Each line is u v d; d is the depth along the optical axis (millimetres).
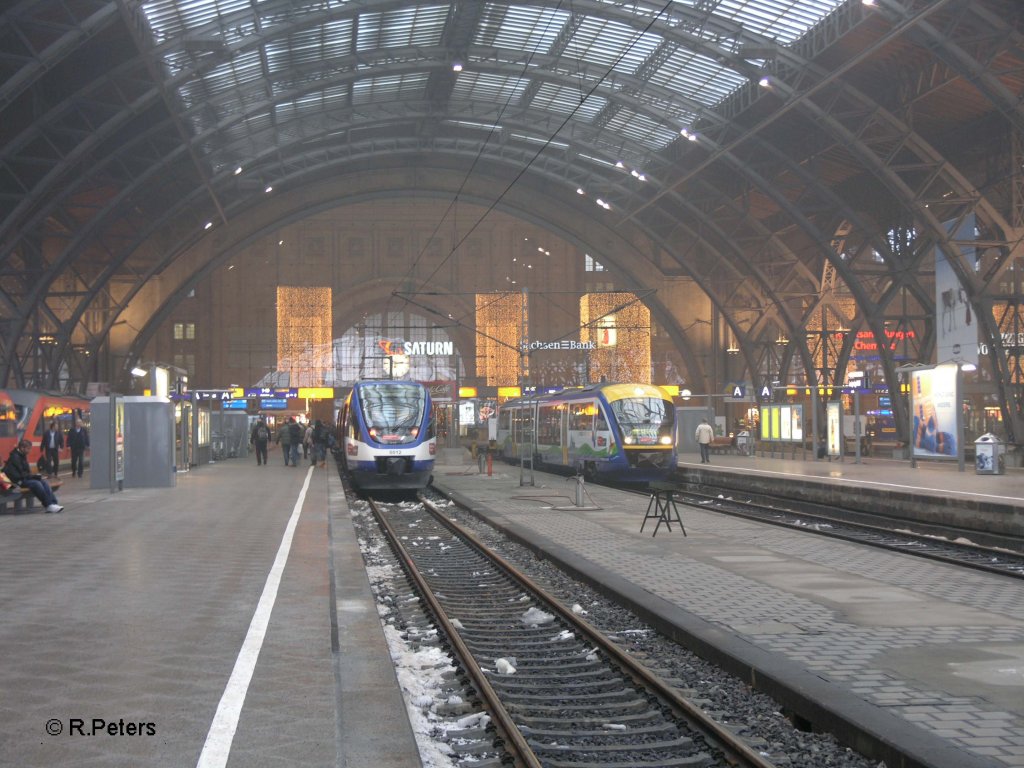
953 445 31156
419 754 5473
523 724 6945
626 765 6059
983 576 12719
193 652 7727
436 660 8797
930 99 39375
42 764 5098
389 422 29625
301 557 13477
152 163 45781
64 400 43719
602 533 18234
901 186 37938
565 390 43625
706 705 7277
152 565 12641
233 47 36719
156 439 27875
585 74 45188
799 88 39656
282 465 43250
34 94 36625
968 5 29625
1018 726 6164
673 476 39125
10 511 20469
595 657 9133
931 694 6887
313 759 5176
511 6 39688
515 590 13445
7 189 46812
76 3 32750
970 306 37500
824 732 6578
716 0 35656
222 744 5422
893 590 11516
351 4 37469
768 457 48062
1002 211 41406
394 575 14516
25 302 46500
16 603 9883
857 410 39750
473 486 33000
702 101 45062
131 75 39156
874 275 47219
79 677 6945
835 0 34125
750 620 9672
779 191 47188
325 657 7562
